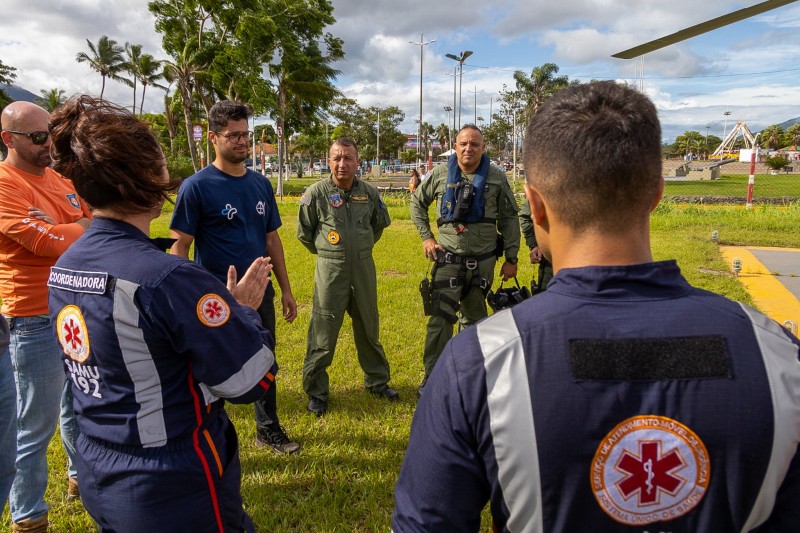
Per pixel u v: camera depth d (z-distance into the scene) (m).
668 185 34.66
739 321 0.89
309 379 3.95
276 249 3.58
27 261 2.53
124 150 1.47
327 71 36.72
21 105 2.59
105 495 1.51
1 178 2.54
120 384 1.47
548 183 0.97
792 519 0.85
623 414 0.83
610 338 0.87
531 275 7.75
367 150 75.38
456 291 4.21
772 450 0.82
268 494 3.03
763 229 12.37
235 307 1.55
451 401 0.92
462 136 4.09
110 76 52.59
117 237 1.52
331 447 3.51
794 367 0.86
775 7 1.48
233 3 29.98
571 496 0.85
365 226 4.00
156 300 1.42
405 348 5.20
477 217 4.12
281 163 32.88
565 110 0.97
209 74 31.03
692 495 0.84
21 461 2.61
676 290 0.93
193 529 1.52
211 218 3.17
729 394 0.83
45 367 2.62
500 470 0.88
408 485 0.98
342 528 2.76
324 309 3.88
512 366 0.89
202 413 1.55
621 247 0.95
